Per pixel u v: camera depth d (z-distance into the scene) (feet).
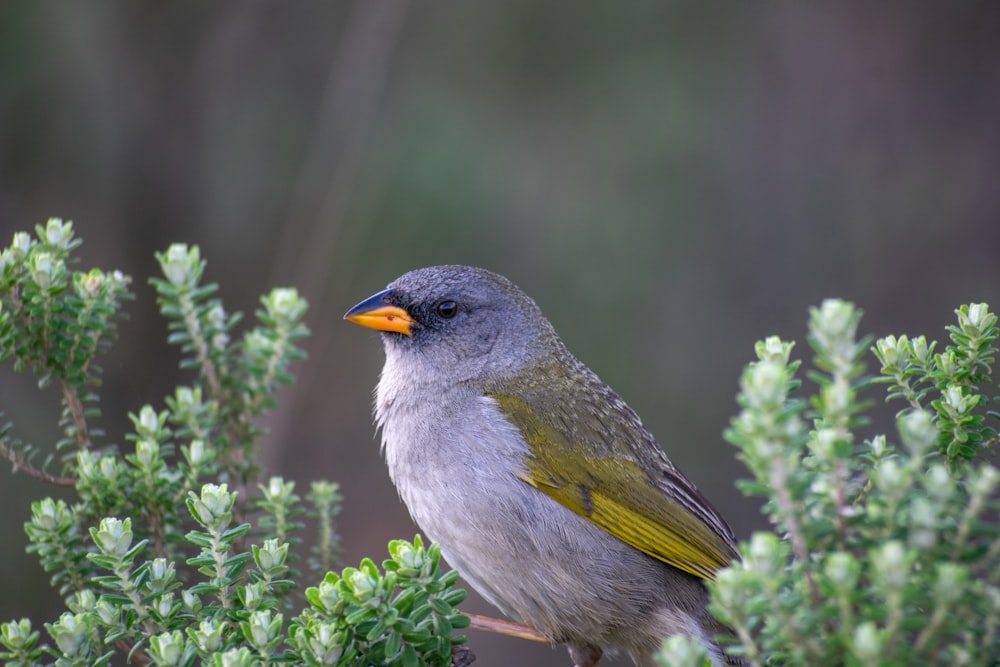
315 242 44.16
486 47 47.47
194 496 18.29
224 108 45.93
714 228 48.83
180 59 44.93
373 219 44.88
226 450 25.66
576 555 24.59
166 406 43.11
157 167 44.62
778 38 53.42
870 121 53.16
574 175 46.70
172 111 44.88
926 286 51.49
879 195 52.49
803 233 51.47
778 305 49.65
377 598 16.26
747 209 50.34
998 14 53.52
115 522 18.43
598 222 46.52
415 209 44.96
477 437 25.13
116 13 43.86
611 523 24.68
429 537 25.58
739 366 47.60
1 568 38.01
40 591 38.29
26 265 22.79
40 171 43.11
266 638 16.83
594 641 25.13
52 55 42.98
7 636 17.79
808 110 52.80
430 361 26.66
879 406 46.75
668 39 48.83
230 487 25.55
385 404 26.94
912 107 53.47
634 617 24.79
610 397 26.86
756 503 46.55
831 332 13.51
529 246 46.01
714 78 50.06
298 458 47.24
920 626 12.64
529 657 46.83
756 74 52.01
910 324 51.31
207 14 45.34
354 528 46.93
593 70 47.78
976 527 13.12
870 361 49.26
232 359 26.23
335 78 45.34
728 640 15.24
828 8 54.03
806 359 49.52
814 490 14.21
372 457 47.52
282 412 42.45
